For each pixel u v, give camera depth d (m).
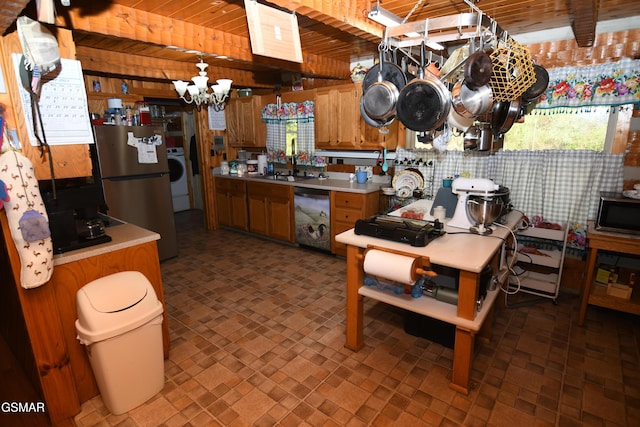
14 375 2.12
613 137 2.74
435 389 2.00
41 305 1.68
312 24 2.68
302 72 3.75
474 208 2.20
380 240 2.10
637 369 2.14
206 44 2.82
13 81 1.59
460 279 1.85
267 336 2.54
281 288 3.33
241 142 5.25
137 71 3.57
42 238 1.57
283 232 4.53
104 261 1.95
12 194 1.48
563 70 2.85
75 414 1.85
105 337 1.69
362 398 1.93
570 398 1.91
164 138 3.98
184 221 5.95
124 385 1.81
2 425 1.77
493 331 2.56
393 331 2.60
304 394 1.97
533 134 3.07
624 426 1.73
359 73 3.80
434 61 2.25
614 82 2.67
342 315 2.83
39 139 1.68
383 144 3.71
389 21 1.88
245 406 1.89
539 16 2.47
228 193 5.13
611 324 2.64
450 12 2.42
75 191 1.87
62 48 1.73
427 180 3.62
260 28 1.73
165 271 3.77
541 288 3.00
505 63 1.75
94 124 3.45
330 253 4.18
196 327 2.67
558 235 2.83
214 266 3.90
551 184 3.00
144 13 2.42
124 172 3.67
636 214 2.35
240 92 5.11
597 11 2.35
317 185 4.04
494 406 1.87
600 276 2.69
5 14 1.32
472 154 3.33
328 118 4.14
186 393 1.99
